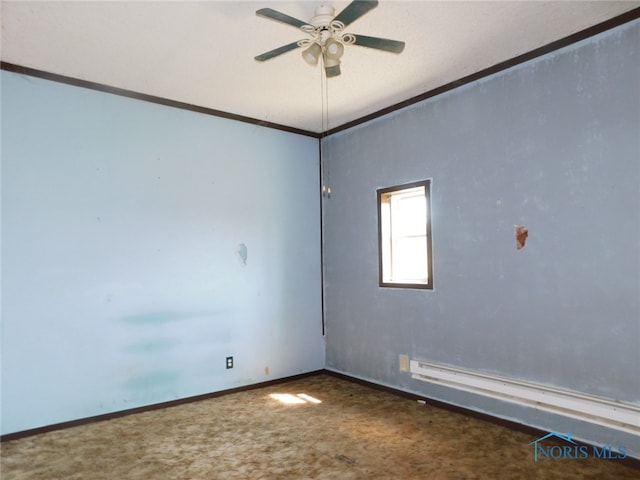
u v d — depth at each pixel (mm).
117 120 3502
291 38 2760
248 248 4188
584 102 2711
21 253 3059
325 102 3879
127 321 3473
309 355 4578
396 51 2320
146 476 2441
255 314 4195
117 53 2934
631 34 2516
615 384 2551
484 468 2471
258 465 2553
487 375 3182
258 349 4199
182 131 3840
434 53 2977
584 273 2695
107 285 3398
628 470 2428
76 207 3289
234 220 4113
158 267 3650
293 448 2775
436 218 3574
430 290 3613
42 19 2508
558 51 2836
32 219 3109
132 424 3225
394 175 3953
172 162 3768
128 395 3443
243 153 4211
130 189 3541
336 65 2363
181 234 3789
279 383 4309
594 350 2643
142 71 3217
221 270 4004
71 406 3197
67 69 3170
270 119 4309
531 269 2953
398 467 2498
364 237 4250
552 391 2816
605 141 2617
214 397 3869
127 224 3514
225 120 4109
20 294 3045
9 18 2488
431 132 3637
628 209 2521
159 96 3686
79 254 3287
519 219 3025
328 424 3188
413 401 3701
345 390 4066
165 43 2807
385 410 3484
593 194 2666
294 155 4594
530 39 2809
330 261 4660
